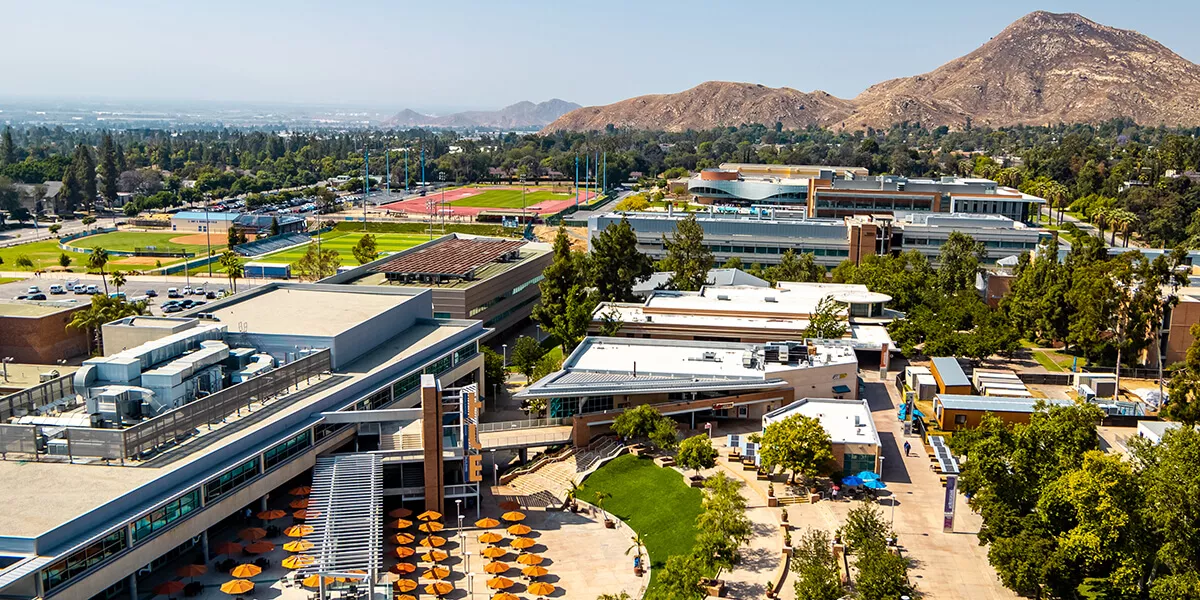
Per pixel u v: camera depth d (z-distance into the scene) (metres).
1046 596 108.19
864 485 136.88
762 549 120.75
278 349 154.00
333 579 103.12
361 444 140.00
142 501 104.62
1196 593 95.75
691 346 188.38
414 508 132.62
